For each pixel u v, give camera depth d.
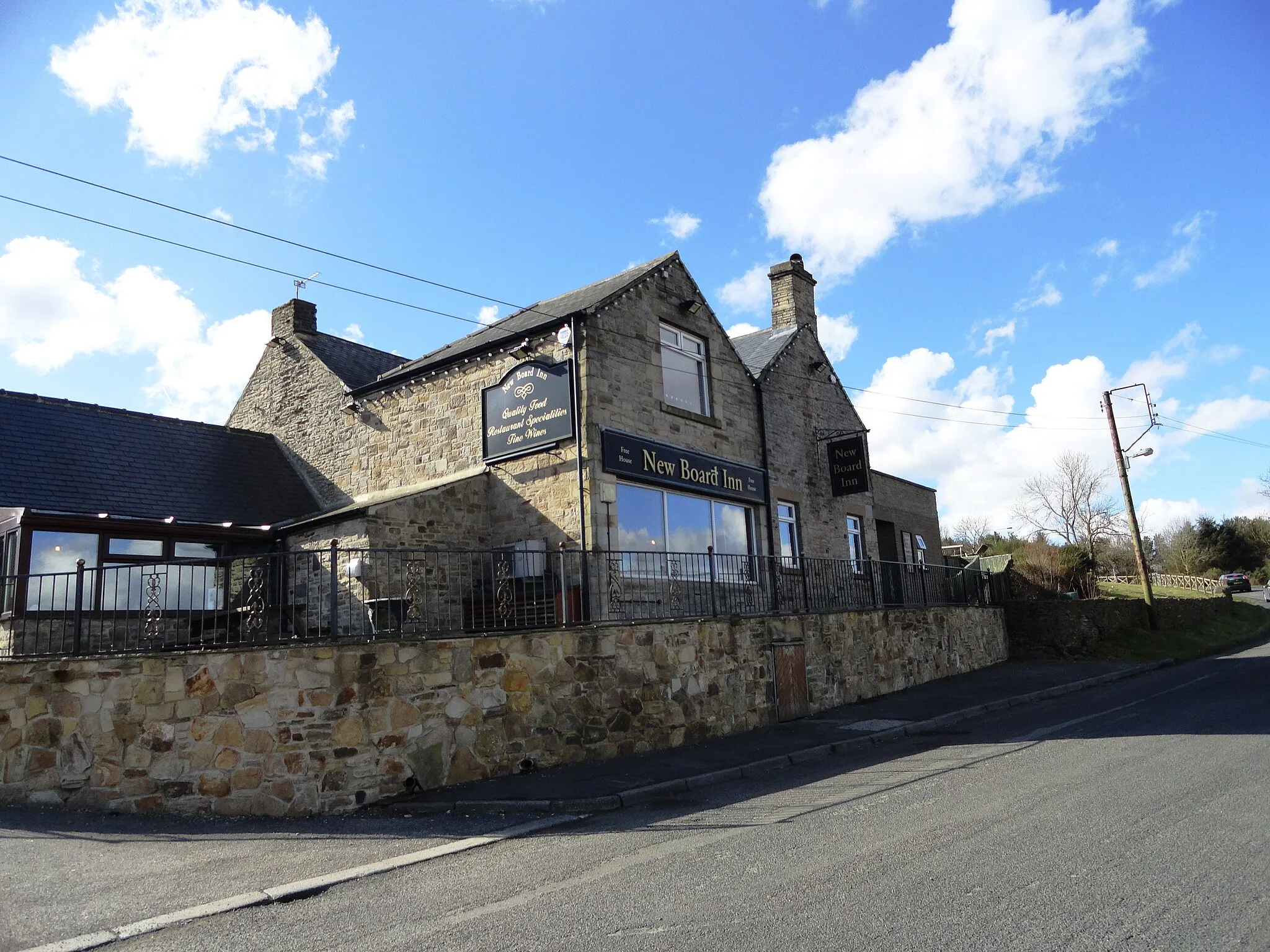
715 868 6.63
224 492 17.81
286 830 8.77
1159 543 68.38
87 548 14.62
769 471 19.06
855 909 5.46
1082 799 8.00
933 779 9.62
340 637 10.08
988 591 25.00
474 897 6.32
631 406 15.78
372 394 18.88
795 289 22.80
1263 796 7.60
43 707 9.98
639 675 12.59
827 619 16.81
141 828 8.88
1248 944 4.61
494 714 10.91
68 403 17.59
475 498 15.98
